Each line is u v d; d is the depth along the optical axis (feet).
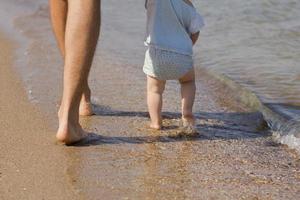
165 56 20.93
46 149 19.49
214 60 32.01
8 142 20.03
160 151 19.85
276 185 17.49
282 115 23.52
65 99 19.44
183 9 21.25
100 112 23.56
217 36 36.65
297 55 32.35
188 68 21.26
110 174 17.83
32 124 21.72
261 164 19.12
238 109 24.82
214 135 21.68
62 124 19.54
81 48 18.86
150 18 21.22
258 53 32.94
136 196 16.48
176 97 25.80
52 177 17.47
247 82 28.04
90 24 18.70
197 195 16.67
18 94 25.39
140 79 28.48
